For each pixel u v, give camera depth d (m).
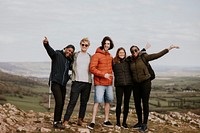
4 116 5.02
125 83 5.26
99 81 5.22
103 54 5.23
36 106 37.53
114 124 5.87
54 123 4.82
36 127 4.70
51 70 4.85
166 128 6.23
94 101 5.29
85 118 6.35
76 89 5.04
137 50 5.32
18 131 4.40
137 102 5.57
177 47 5.29
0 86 55.28
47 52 4.71
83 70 5.07
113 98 5.40
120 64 5.31
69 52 4.94
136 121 6.66
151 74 5.38
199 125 7.24
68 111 4.99
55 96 4.80
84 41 5.10
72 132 4.70
